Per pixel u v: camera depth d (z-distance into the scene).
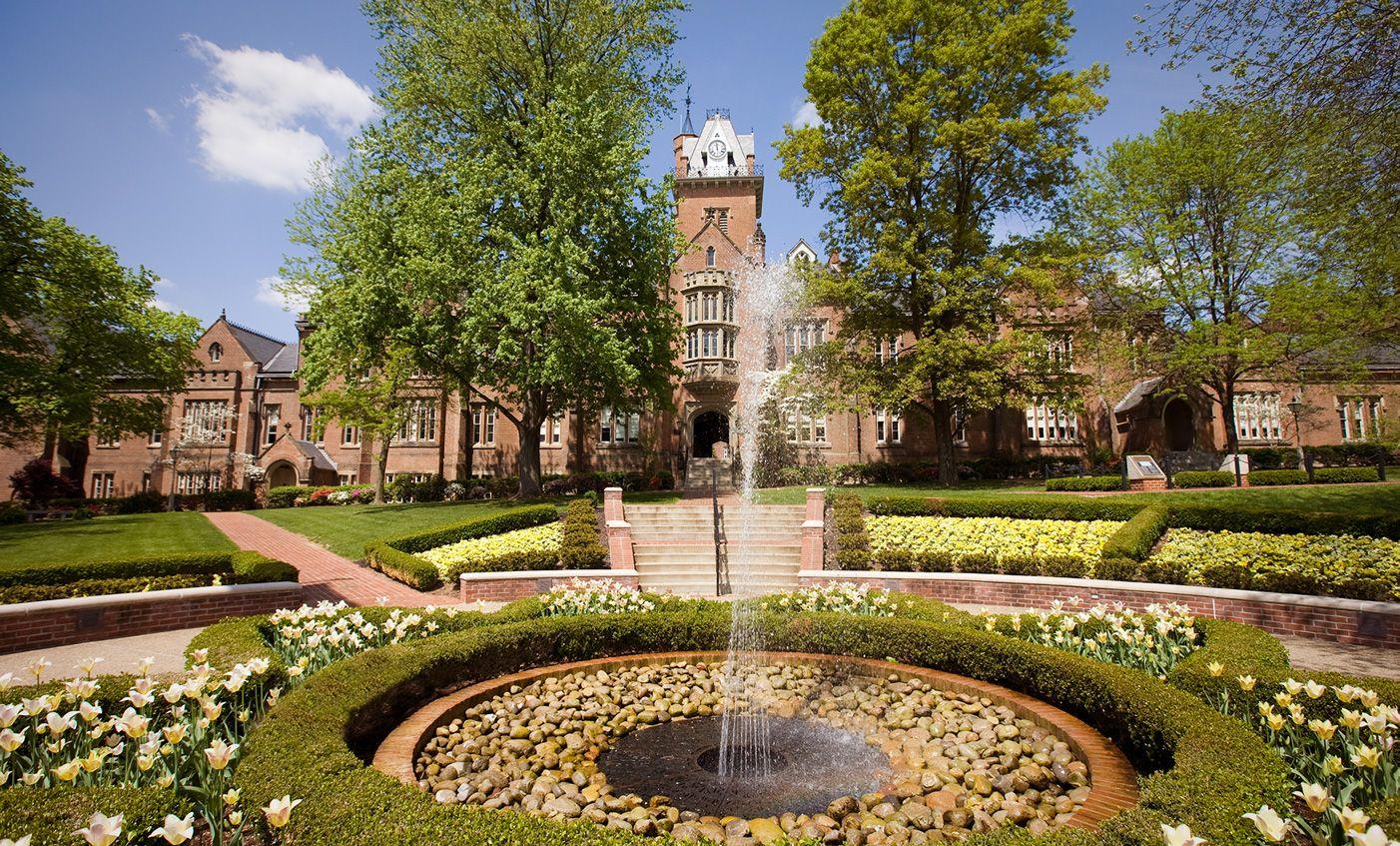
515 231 24.98
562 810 4.96
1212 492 19.38
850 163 27.75
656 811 5.03
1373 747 4.29
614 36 26.94
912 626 8.31
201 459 41.62
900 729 6.70
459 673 7.64
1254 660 6.12
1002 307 26.52
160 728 5.05
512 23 24.95
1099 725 6.14
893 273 26.31
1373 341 20.70
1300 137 12.34
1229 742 4.40
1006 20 25.31
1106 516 16.17
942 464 27.75
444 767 5.80
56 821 3.38
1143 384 36.00
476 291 22.48
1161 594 11.20
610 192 23.53
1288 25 11.23
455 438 39.12
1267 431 37.62
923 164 26.44
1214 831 3.25
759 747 6.41
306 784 3.86
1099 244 26.73
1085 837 3.32
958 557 14.34
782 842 3.51
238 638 7.05
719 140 50.56
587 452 37.69
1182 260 25.84
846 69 26.44
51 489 37.22
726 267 39.12
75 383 28.16
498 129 25.19
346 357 24.67
